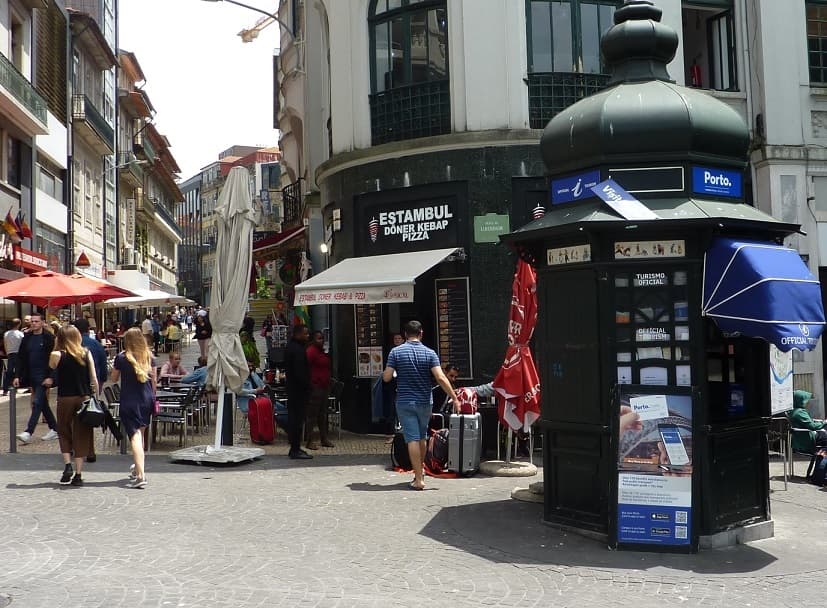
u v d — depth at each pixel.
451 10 13.42
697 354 6.66
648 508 6.49
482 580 5.69
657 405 6.55
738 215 6.89
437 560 6.17
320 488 8.91
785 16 14.68
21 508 7.64
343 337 14.34
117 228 41.53
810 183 14.54
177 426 14.26
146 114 48.59
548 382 7.35
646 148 6.89
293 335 11.14
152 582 5.47
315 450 11.93
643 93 7.08
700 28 15.76
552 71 13.44
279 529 7.04
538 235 7.07
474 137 13.03
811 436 10.37
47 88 28.80
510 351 9.35
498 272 12.93
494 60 13.23
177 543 6.49
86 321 12.10
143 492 8.48
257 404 12.66
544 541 6.75
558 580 5.72
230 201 10.93
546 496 7.32
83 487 8.68
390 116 13.98
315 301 12.55
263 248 22.38
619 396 6.59
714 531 6.64
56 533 6.74
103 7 39.50
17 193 24.92
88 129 32.94
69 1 37.69
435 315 13.28
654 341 6.75
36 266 25.27
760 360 7.34
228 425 11.38
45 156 28.53
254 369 16.89
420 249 13.47
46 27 28.81
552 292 7.32
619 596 5.39
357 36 14.35
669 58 7.61
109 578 5.54
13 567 5.77
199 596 5.20
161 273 66.25
